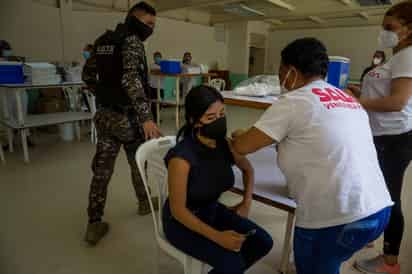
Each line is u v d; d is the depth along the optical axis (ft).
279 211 7.70
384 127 4.65
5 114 11.55
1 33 15.94
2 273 5.32
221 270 3.57
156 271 5.12
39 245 6.18
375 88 4.62
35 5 17.02
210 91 3.67
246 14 26.66
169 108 23.54
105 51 5.55
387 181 4.83
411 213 7.66
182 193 3.52
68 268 5.53
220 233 3.50
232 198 7.79
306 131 2.93
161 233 4.38
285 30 33.09
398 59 4.14
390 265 5.24
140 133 6.07
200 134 3.76
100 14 20.27
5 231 6.63
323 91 3.09
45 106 14.39
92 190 6.12
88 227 6.26
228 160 3.98
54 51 18.30
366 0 20.44
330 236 3.08
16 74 11.13
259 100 5.02
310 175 3.01
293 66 3.19
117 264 5.68
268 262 5.73
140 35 5.74
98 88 5.85
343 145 2.90
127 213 7.50
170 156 3.64
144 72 5.72
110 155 6.07
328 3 23.52
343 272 5.49
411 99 4.42
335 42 30.35
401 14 4.10
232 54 31.96
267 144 3.09
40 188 8.82
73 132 14.25
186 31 27.22
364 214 2.95
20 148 12.59
